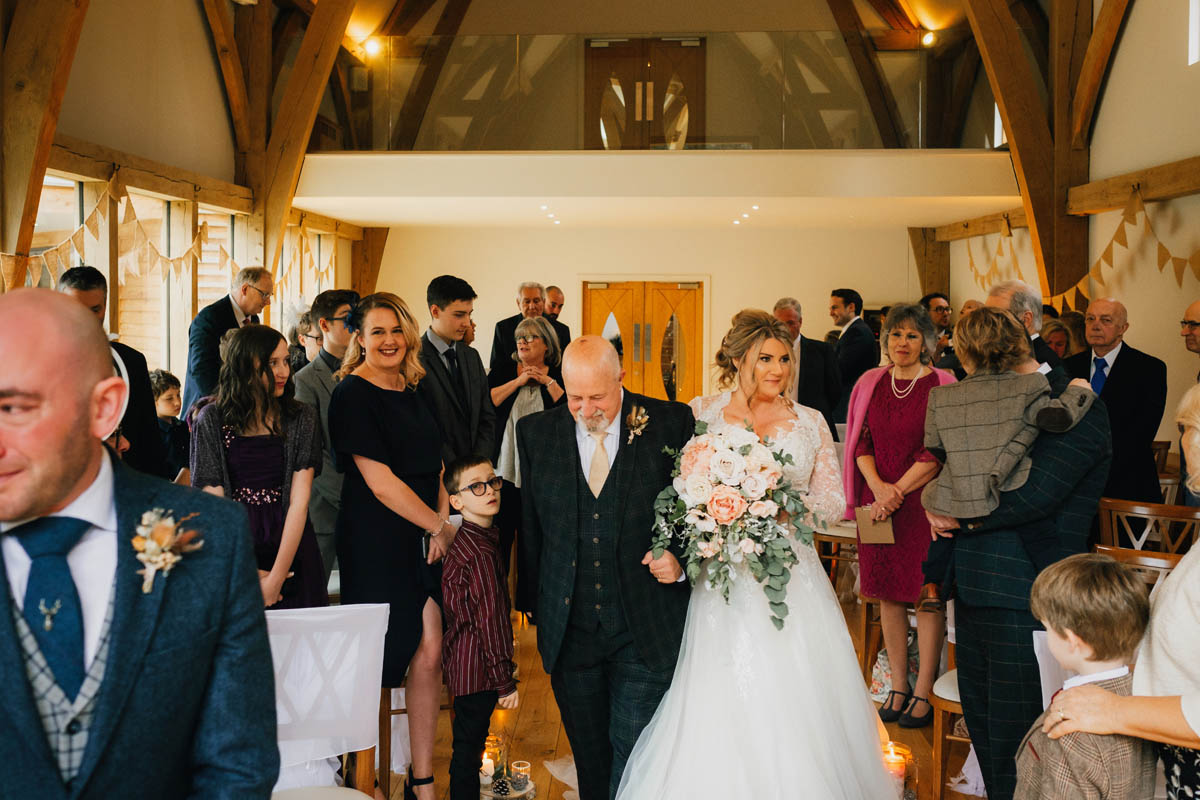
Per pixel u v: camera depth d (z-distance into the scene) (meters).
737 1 12.88
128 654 1.14
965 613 2.99
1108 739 1.78
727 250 12.74
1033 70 9.46
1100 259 8.36
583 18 13.10
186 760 1.23
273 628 2.31
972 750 3.46
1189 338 5.39
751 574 2.74
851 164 9.69
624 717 2.76
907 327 3.95
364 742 2.44
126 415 4.00
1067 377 2.97
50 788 1.09
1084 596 1.86
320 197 10.05
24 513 1.11
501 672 2.96
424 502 3.15
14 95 5.72
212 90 9.22
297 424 3.05
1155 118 7.79
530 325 5.14
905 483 3.80
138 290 7.93
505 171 9.91
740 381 2.98
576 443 2.75
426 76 10.12
